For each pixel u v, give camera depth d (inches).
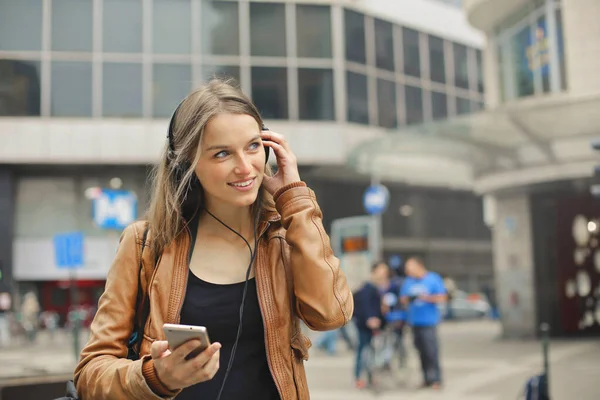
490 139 447.8
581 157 475.2
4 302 808.9
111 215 625.0
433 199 1285.7
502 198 633.0
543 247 610.9
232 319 69.0
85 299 963.3
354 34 950.4
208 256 71.9
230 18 879.7
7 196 908.0
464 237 1331.2
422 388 363.3
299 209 71.6
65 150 838.5
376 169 573.9
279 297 70.2
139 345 68.8
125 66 847.1
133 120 847.7
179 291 69.2
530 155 493.7
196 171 69.5
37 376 172.1
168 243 71.1
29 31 828.0
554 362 434.0
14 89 828.6
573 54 434.0
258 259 71.6
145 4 850.8
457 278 1307.8
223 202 71.6
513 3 534.3
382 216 1195.3
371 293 374.6
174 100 852.6
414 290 371.2
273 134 75.0
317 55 910.4
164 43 854.5
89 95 844.0
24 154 833.5
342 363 500.4
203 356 56.1
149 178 78.3
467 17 575.8
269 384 69.7
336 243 618.5
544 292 610.2
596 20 426.6
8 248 906.1
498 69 570.9
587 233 596.4
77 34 837.2
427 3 1059.3
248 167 68.2
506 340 614.9
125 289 70.1
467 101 1096.8
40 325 868.6
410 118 1014.4
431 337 365.7
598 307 593.3
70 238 558.6
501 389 348.2
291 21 900.6
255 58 884.6
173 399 66.7
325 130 903.7
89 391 64.4
